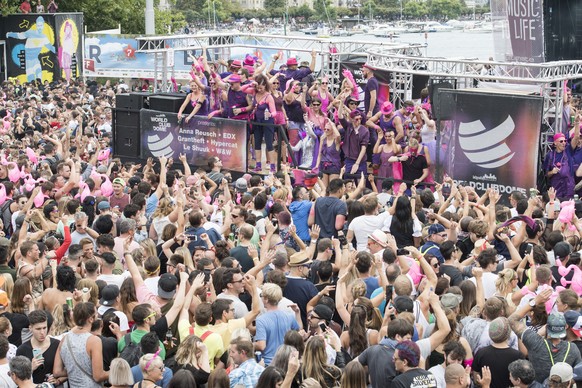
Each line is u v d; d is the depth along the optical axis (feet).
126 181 56.08
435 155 63.21
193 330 30.25
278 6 389.60
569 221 42.73
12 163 55.42
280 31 296.10
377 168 64.18
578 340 30.09
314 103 65.77
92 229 43.91
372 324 31.58
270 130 66.08
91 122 87.40
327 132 64.13
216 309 30.66
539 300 30.66
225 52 103.09
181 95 71.51
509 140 60.49
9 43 135.54
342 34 272.10
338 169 64.69
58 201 49.55
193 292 31.35
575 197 56.08
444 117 62.34
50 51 136.36
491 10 70.33
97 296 32.22
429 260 36.06
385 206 50.80
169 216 43.06
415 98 81.41
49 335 30.63
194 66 70.13
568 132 62.18
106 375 29.04
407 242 42.50
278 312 31.07
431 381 26.48
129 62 131.13
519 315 31.04
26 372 27.07
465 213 45.37
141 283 32.48
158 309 30.99
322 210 44.83
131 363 28.63
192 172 69.51
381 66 71.26
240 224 41.63
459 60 66.18
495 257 35.91
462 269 37.09
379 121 66.54
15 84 124.26
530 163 59.98
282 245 37.32
